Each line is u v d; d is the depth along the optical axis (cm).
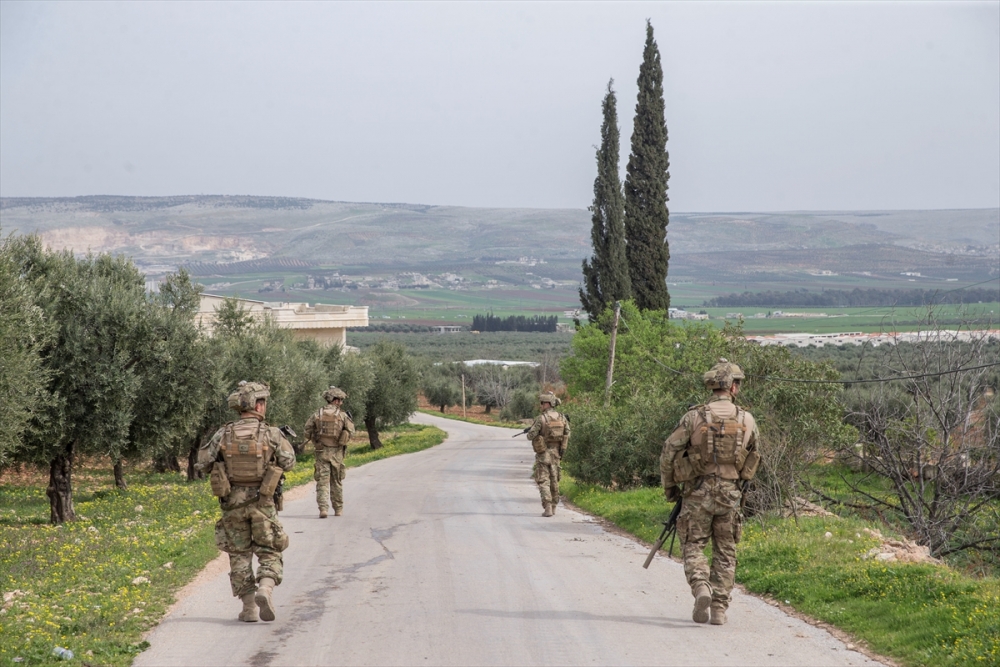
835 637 852
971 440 2247
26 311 1708
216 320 3916
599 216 5547
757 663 756
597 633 865
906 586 984
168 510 2119
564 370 5075
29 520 2173
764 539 1426
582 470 2617
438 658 778
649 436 2406
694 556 909
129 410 2188
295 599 1043
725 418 908
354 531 1667
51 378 1967
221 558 1366
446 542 1516
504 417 11525
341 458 1923
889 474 2266
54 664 759
